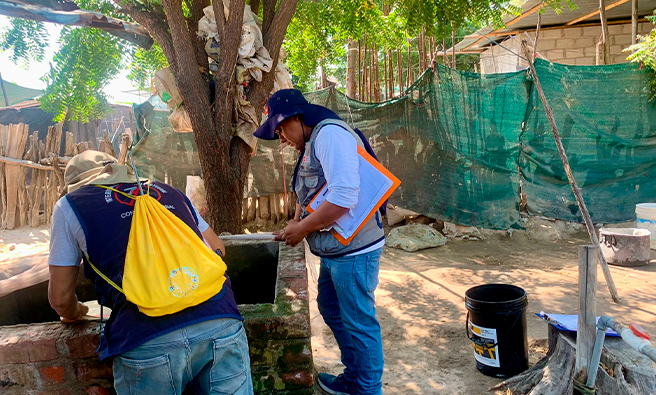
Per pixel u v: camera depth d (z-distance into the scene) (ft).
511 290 11.66
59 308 6.47
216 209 15.74
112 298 6.00
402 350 12.94
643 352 6.95
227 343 5.99
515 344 11.03
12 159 29.30
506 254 21.95
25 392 6.93
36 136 30.27
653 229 21.71
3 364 6.81
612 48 37.32
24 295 9.41
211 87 16.07
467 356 12.41
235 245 10.97
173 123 16.51
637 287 17.02
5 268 9.59
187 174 25.77
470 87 23.85
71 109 21.57
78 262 6.29
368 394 9.16
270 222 27.22
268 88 16.33
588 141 24.25
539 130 24.17
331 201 8.15
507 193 24.38
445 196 24.53
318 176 8.75
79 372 6.88
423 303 16.30
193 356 5.80
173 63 15.61
